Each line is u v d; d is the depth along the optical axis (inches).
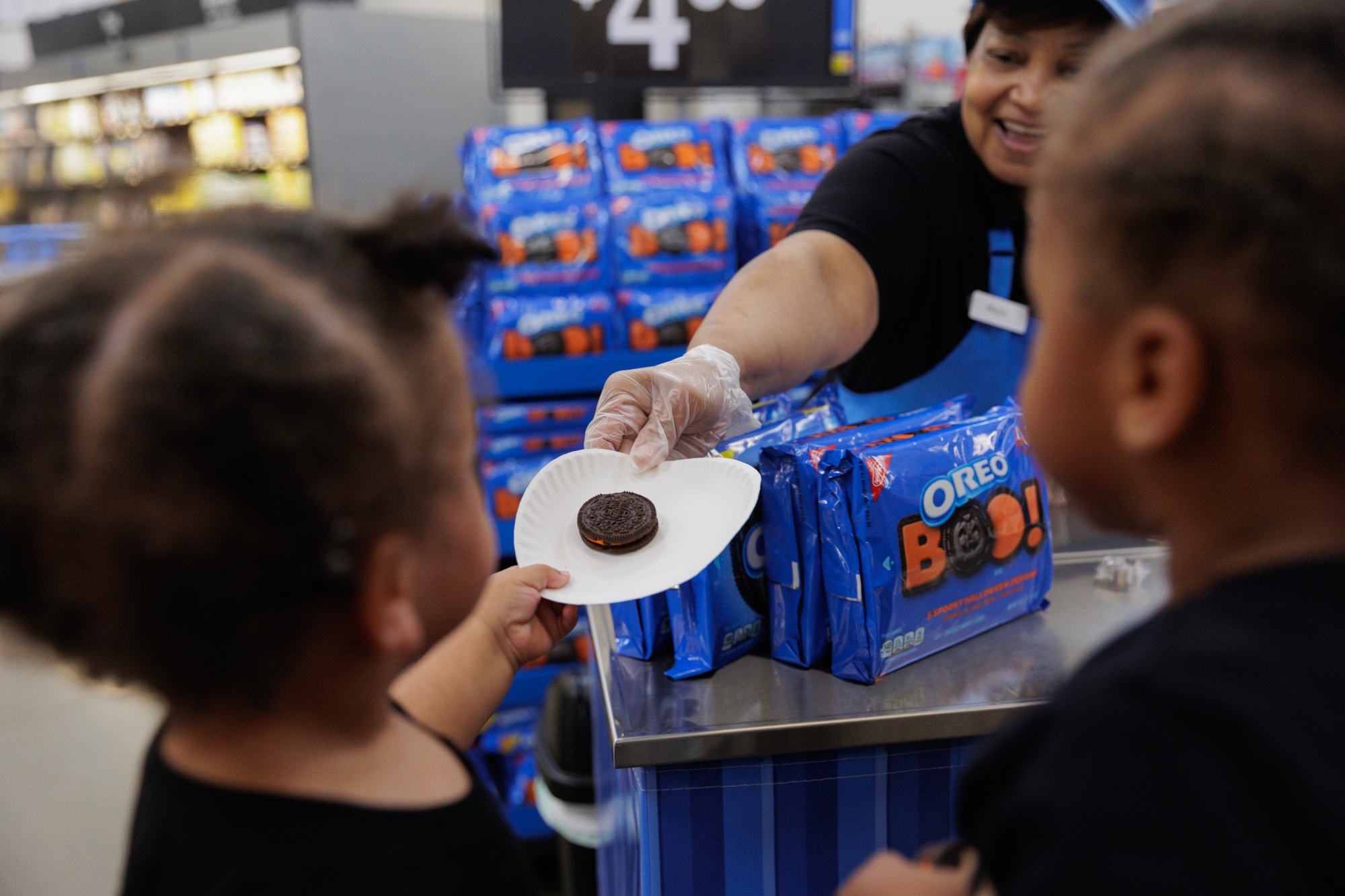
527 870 23.8
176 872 19.6
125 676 18.8
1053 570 45.9
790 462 36.3
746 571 37.8
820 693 35.8
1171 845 14.4
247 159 177.6
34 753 105.7
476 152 90.0
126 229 20.0
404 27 144.9
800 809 35.9
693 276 88.4
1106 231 16.7
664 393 40.9
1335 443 15.8
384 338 18.4
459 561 21.4
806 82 92.0
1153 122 16.1
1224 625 16.0
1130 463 18.3
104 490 16.1
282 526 16.5
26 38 273.1
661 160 91.7
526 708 93.0
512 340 84.3
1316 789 14.2
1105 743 15.7
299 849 19.3
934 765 36.3
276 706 19.4
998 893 16.7
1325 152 14.7
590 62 88.2
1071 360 18.2
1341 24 15.7
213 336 16.1
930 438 37.3
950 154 57.4
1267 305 15.2
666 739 33.5
